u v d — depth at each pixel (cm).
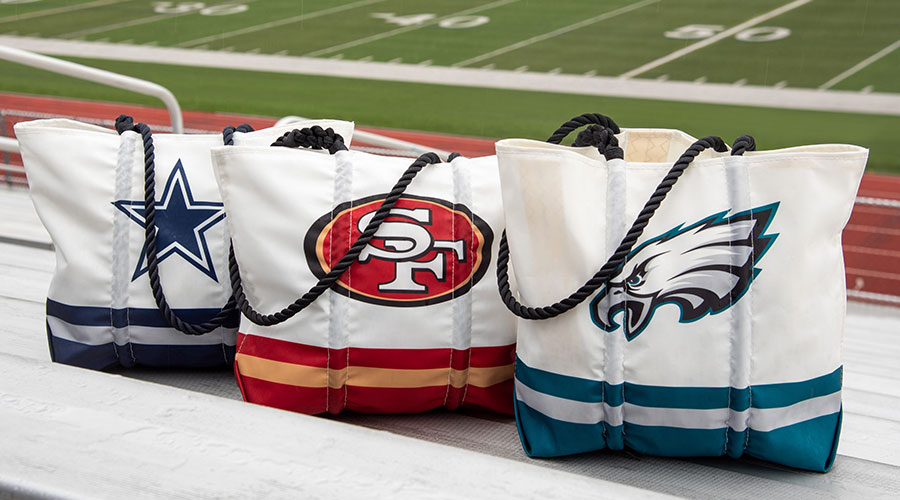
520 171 97
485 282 108
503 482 72
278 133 119
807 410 100
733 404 96
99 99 998
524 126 927
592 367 98
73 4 1586
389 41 1333
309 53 1270
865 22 1316
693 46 1254
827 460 101
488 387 111
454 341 107
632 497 71
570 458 104
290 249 104
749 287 96
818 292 98
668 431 99
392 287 105
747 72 1133
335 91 1074
